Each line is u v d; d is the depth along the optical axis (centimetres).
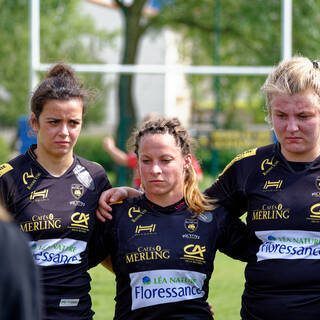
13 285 348
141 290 603
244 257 648
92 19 4338
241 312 621
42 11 3875
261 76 3647
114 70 2100
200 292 610
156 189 611
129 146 684
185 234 618
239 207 652
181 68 2109
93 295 1125
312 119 583
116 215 634
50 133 610
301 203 591
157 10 4006
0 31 3997
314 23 3331
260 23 3428
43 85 623
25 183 620
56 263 603
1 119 4581
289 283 579
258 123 4112
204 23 3688
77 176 639
